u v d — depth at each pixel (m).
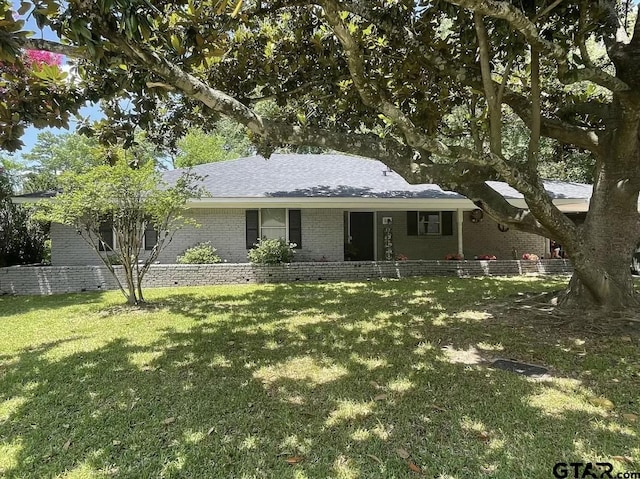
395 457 2.51
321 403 3.26
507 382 3.61
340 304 7.50
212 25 4.02
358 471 2.38
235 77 5.85
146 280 10.29
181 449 2.65
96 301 8.34
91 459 2.56
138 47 3.07
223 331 5.60
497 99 4.50
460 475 2.32
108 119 5.11
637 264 11.91
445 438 2.71
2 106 3.64
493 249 14.60
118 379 3.85
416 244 14.32
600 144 5.87
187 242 11.91
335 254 12.66
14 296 9.35
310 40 5.58
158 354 4.59
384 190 12.30
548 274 12.12
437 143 4.33
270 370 4.03
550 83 7.00
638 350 4.43
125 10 2.49
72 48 3.08
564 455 2.49
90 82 3.94
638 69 4.90
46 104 3.84
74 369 4.14
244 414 3.11
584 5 4.25
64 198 6.88
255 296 8.54
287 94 6.03
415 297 8.15
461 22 4.63
